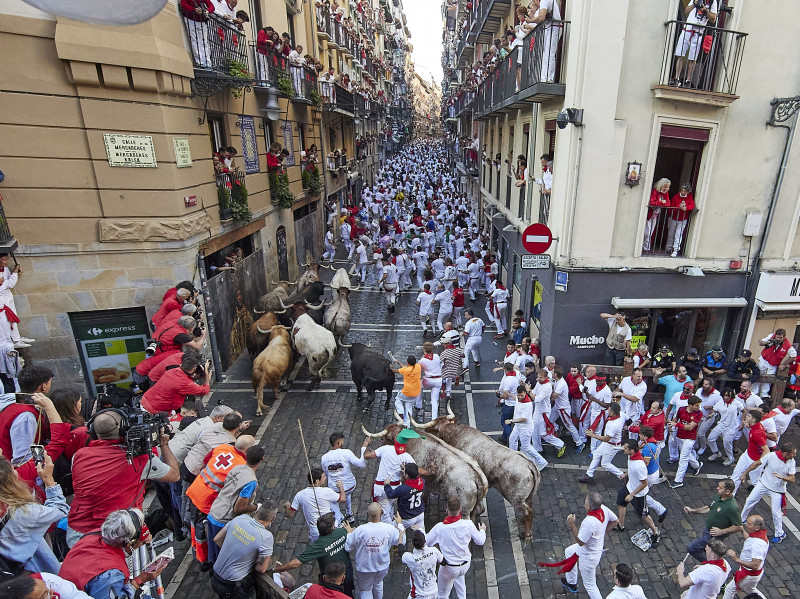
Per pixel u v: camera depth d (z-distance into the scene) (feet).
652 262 33.06
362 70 121.39
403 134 252.62
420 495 20.49
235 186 40.55
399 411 30.99
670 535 23.35
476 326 38.83
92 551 13.00
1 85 26.94
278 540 22.53
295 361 41.27
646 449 22.63
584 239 32.22
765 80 30.66
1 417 16.72
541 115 38.83
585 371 31.14
